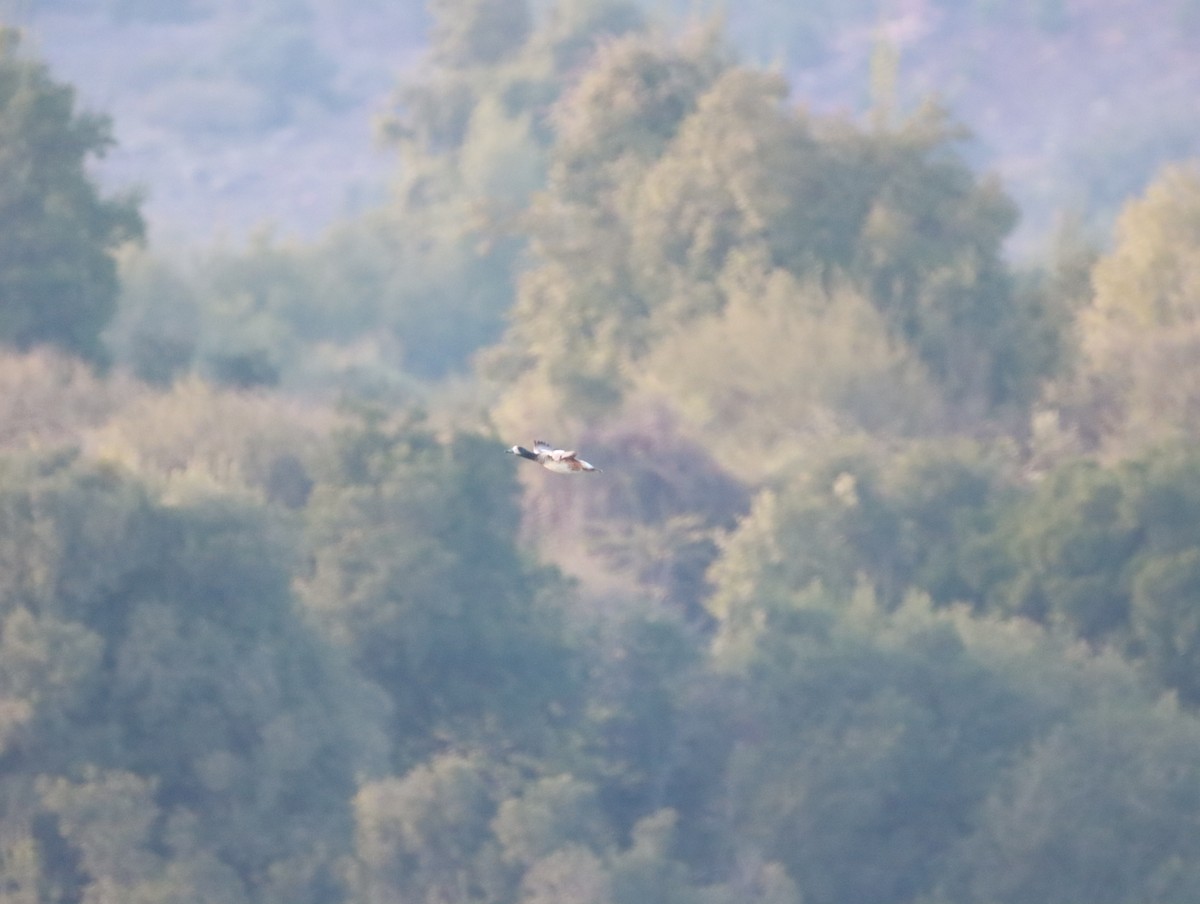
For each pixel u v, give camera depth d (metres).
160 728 144.75
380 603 158.12
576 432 199.25
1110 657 166.38
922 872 154.38
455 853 142.38
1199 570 168.62
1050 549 174.12
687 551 189.25
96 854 138.00
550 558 182.12
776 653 162.88
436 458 168.25
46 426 195.50
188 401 194.25
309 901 141.75
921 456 190.50
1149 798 154.00
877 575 180.62
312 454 175.88
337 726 149.50
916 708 158.00
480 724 157.50
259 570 151.12
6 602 146.50
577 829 145.00
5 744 141.38
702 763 161.00
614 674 164.38
